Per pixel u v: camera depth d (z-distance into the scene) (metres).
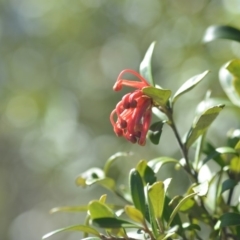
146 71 3.54
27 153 15.53
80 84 13.72
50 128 14.52
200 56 9.74
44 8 13.95
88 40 13.23
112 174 10.44
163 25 10.84
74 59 13.73
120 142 11.62
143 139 3.22
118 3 12.35
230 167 3.77
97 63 13.23
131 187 3.33
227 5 9.62
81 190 14.31
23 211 17.75
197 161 3.78
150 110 3.26
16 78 14.65
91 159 13.00
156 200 3.16
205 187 3.13
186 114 8.98
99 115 13.24
